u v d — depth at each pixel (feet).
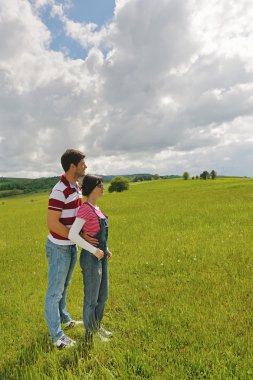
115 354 14.20
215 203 75.72
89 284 15.60
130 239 39.91
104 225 15.83
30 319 18.95
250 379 12.05
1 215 104.58
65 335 16.25
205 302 18.98
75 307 20.42
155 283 23.13
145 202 102.78
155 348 14.69
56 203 15.61
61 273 16.10
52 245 16.02
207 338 14.85
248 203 66.59
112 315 18.67
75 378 12.51
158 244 34.99
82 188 15.67
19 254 37.52
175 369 13.15
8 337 17.01
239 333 15.43
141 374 13.12
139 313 18.38
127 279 24.90
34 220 74.38
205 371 12.85
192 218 51.72
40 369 13.78
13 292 24.20
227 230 38.93
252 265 24.80
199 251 30.17
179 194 142.41
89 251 15.11
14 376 13.52
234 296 19.34
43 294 23.22
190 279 23.27
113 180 258.16
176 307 18.44
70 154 15.80
